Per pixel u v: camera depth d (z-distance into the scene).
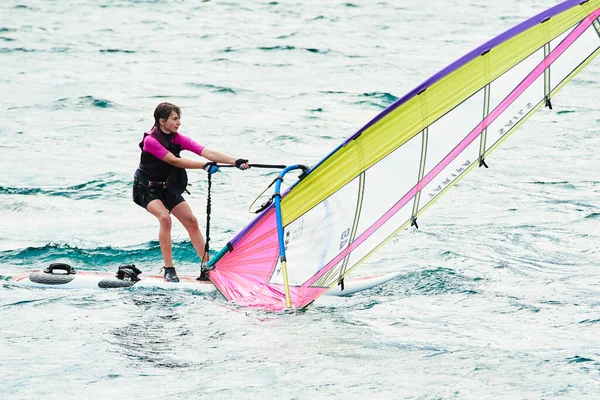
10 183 43.19
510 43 25.47
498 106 26.48
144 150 29.16
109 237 35.88
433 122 26.00
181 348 22.52
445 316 25.53
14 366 21.06
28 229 36.97
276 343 22.89
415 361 21.27
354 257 27.67
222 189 43.56
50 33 96.81
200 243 30.19
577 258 31.88
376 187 26.67
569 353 21.69
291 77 74.25
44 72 74.56
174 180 29.12
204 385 19.81
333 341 22.98
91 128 55.84
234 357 21.69
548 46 26.03
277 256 28.30
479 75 25.75
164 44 90.94
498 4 125.75
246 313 25.83
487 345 22.55
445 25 105.75
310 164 47.75
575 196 41.12
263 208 28.20
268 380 20.06
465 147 26.86
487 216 38.34
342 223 27.30
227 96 66.38
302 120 58.78
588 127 56.12
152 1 125.00
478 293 27.91
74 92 66.25
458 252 32.78
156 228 37.22
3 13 111.31
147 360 21.56
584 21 26.09
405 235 35.69
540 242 33.97
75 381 20.11
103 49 87.06
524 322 24.69
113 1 124.88
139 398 19.12
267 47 88.81
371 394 19.12
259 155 49.69
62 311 25.81
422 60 82.44
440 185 27.33
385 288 29.00
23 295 27.56
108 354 21.94
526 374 20.20
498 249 33.16
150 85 70.06
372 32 100.12
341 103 64.31
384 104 64.00
